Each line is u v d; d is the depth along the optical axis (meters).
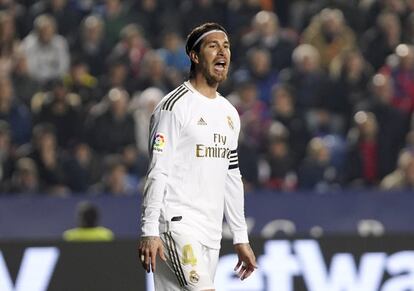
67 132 48.19
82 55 52.84
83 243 31.77
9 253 31.77
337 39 54.12
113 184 43.97
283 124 48.91
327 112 51.12
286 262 32.38
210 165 21.44
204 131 21.34
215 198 21.59
